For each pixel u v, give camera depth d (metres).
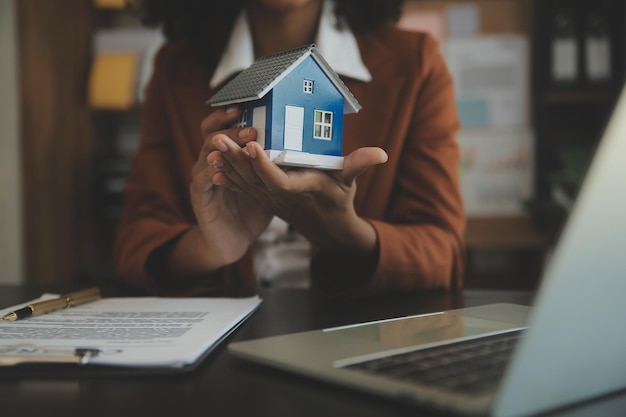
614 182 0.29
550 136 2.22
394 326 0.50
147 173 1.08
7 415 0.34
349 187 0.67
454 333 0.47
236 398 0.36
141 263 0.85
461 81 2.23
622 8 1.99
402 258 0.80
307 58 0.61
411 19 2.24
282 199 0.66
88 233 2.19
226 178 0.65
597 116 2.17
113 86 2.12
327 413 0.34
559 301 0.29
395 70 1.08
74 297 0.66
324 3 1.12
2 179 2.10
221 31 1.17
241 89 0.63
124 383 0.40
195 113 1.11
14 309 0.63
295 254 1.31
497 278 2.23
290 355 0.41
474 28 2.22
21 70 2.08
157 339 0.48
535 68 2.16
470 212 2.22
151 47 2.14
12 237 2.11
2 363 0.42
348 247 0.77
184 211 1.09
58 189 2.14
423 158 1.02
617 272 0.31
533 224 2.19
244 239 0.78
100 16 2.27
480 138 2.22
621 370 0.34
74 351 0.43
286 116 0.60
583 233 0.28
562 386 0.31
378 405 0.35
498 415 0.29
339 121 0.63
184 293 0.84
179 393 0.37
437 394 0.32
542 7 2.06
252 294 0.83
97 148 2.27
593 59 2.04
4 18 2.07
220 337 0.51
